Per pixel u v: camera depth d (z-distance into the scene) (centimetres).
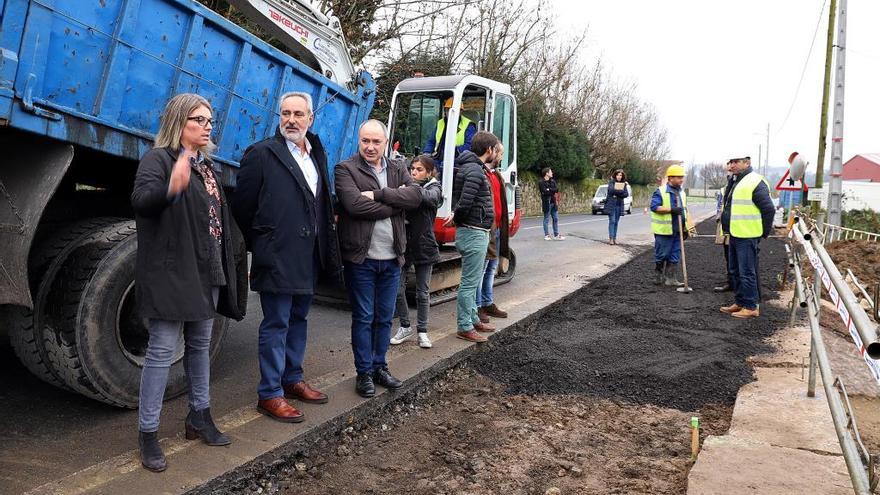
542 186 1620
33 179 339
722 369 534
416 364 496
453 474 359
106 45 364
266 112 506
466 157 550
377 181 418
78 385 364
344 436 398
